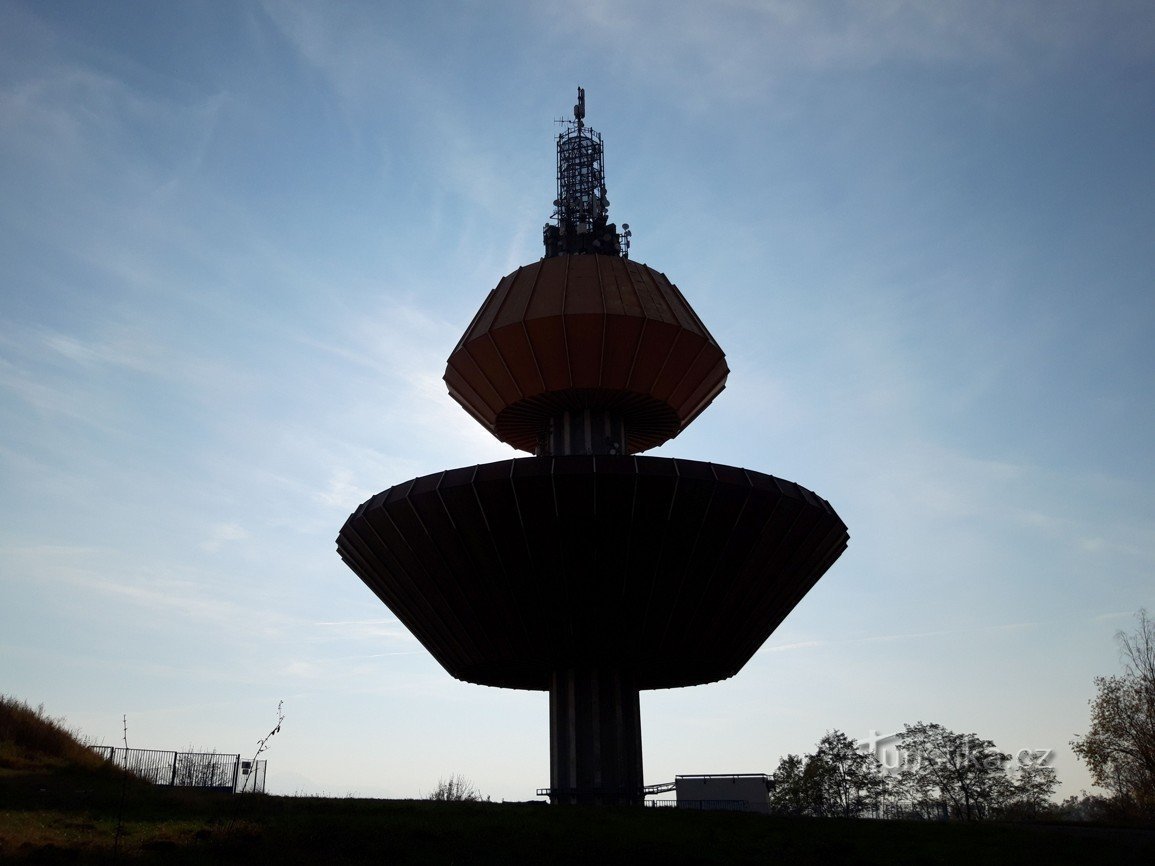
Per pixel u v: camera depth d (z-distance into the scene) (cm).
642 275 4216
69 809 2517
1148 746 5750
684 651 3728
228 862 1962
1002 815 7269
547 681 4359
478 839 2356
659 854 2308
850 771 7975
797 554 3728
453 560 3525
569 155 4878
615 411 4150
